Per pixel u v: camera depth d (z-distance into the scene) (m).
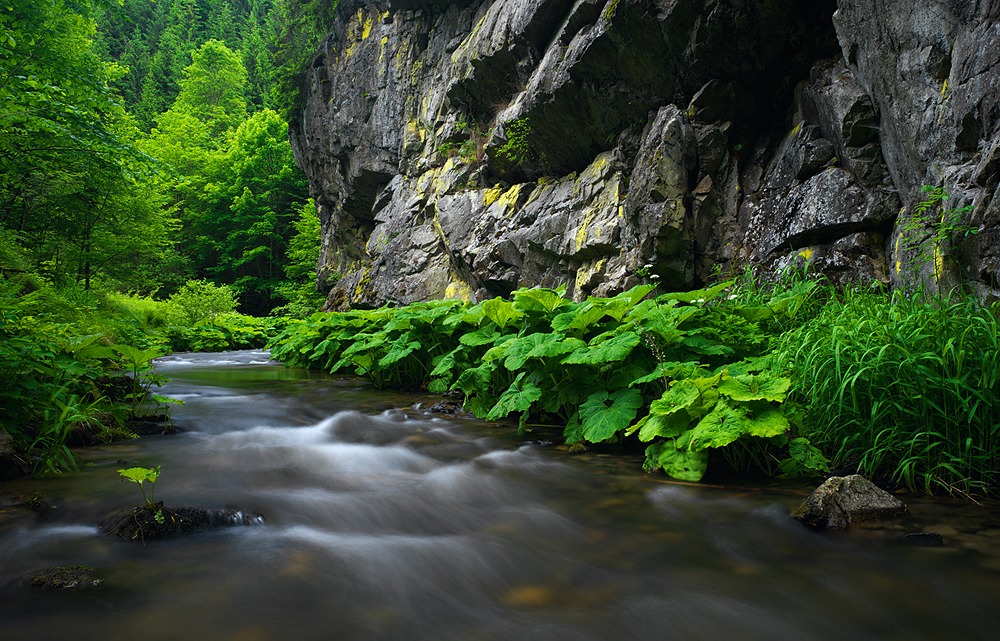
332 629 1.72
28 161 11.68
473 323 6.29
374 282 17.50
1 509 2.62
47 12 11.25
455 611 1.87
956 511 2.72
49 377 4.21
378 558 2.27
